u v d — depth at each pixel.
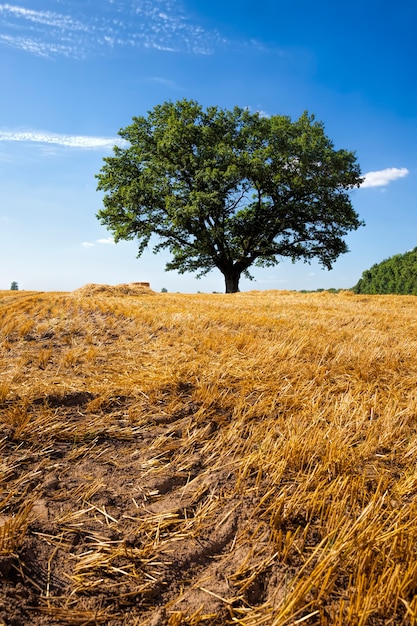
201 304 11.73
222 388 4.11
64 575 1.91
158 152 28.27
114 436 3.17
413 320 9.84
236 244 31.38
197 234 28.78
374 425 3.49
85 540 2.13
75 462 2.83
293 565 2.02
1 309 9.17
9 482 2.52
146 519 2.31
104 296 14.19
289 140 27.73
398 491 2.63
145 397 3.79
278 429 3.37
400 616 1.77
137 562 2.01
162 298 13.97
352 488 2.53
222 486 2.64
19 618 1.65
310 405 3.85
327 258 30.52
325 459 2.88
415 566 1.92
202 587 1.90
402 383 4.64
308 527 2.27
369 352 5.65
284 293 18.61
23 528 2.10
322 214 29.12
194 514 2.38
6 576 1.85
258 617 1.75
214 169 25.81
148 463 2.86
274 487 2.59
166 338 6.04
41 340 5.93
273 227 30.06
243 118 29.25
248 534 2.22
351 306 12.90
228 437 3.22
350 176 28.44
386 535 2.14
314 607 1.78
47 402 3.51
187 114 28.83
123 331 6.68
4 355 5.02
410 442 3.26
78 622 1.68
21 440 2.97
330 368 4.95
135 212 28.45
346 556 2.02
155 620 1.70
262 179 27.66
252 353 5.31
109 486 2.59
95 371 4.43
